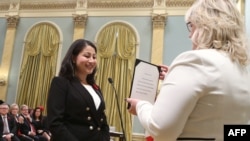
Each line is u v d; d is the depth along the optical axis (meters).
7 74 9.07
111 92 8.32
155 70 1.27
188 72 0.91
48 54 9.02
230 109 0.91
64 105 1.65
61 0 9.35
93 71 1.91
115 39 8.73
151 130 0.90
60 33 9.15
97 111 1.73
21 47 9.30
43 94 8.75
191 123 0.91
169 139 0.88
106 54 8.63
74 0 9.26
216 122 0.90
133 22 8.78
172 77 0.92
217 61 0.92
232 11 1.01
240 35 1.00
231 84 0.92
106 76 8.48
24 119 6.52
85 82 1.87
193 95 0.87
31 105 8.73
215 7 1.01
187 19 1.08
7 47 9.30
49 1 9.42
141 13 8.79
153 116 0.90
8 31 9.43
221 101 0.89
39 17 9.42
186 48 8.35
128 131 7.95
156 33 8.50
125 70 8.45
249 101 0.96
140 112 1.00
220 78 0.90
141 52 8.53
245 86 0.96
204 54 0.93
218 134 0.90
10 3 9.62
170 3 8.68
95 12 9.07
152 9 8.70
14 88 9.01
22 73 9.03
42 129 6.91
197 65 0.91
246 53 0.98
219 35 0.98
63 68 1.78
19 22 9.51
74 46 1.85
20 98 8.81
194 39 1.02
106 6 9.03
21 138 6.14
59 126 1.56
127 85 8.32
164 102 0.89
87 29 9.02
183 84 0.88
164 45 8.48
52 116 1.60
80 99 1.68
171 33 8.53
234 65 0.96
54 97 1.65
